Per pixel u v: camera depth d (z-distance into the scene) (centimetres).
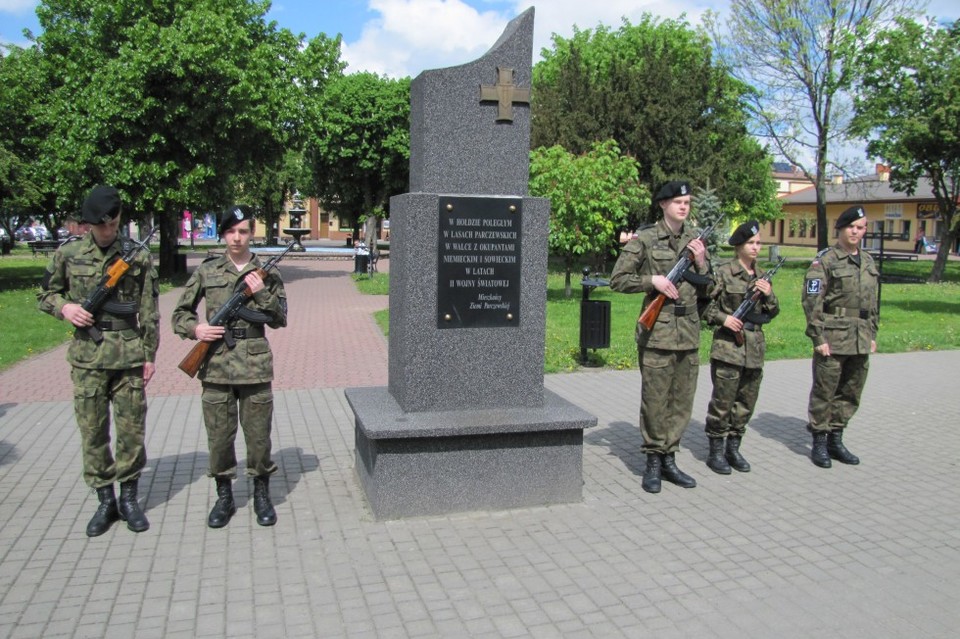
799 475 604
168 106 2119
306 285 2445
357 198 4700
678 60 3903
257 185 4112
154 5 2161
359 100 4362
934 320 1600
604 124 2873
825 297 627
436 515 505
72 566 434
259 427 487
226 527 488
